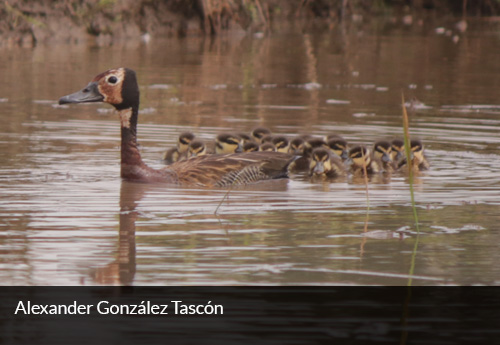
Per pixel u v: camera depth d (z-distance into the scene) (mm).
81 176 14234
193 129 19328
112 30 39312
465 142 17891
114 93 13898
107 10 39312
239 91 25703
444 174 14906
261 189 13617
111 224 11008
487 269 9242
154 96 24344
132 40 39281
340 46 38594
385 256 9719
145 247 9938
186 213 11719
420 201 12641
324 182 14406
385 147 15586
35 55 32750
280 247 10023
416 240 10398
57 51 34312
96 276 8914
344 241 10320
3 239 10219
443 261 9547
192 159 14430
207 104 23109
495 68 31734
